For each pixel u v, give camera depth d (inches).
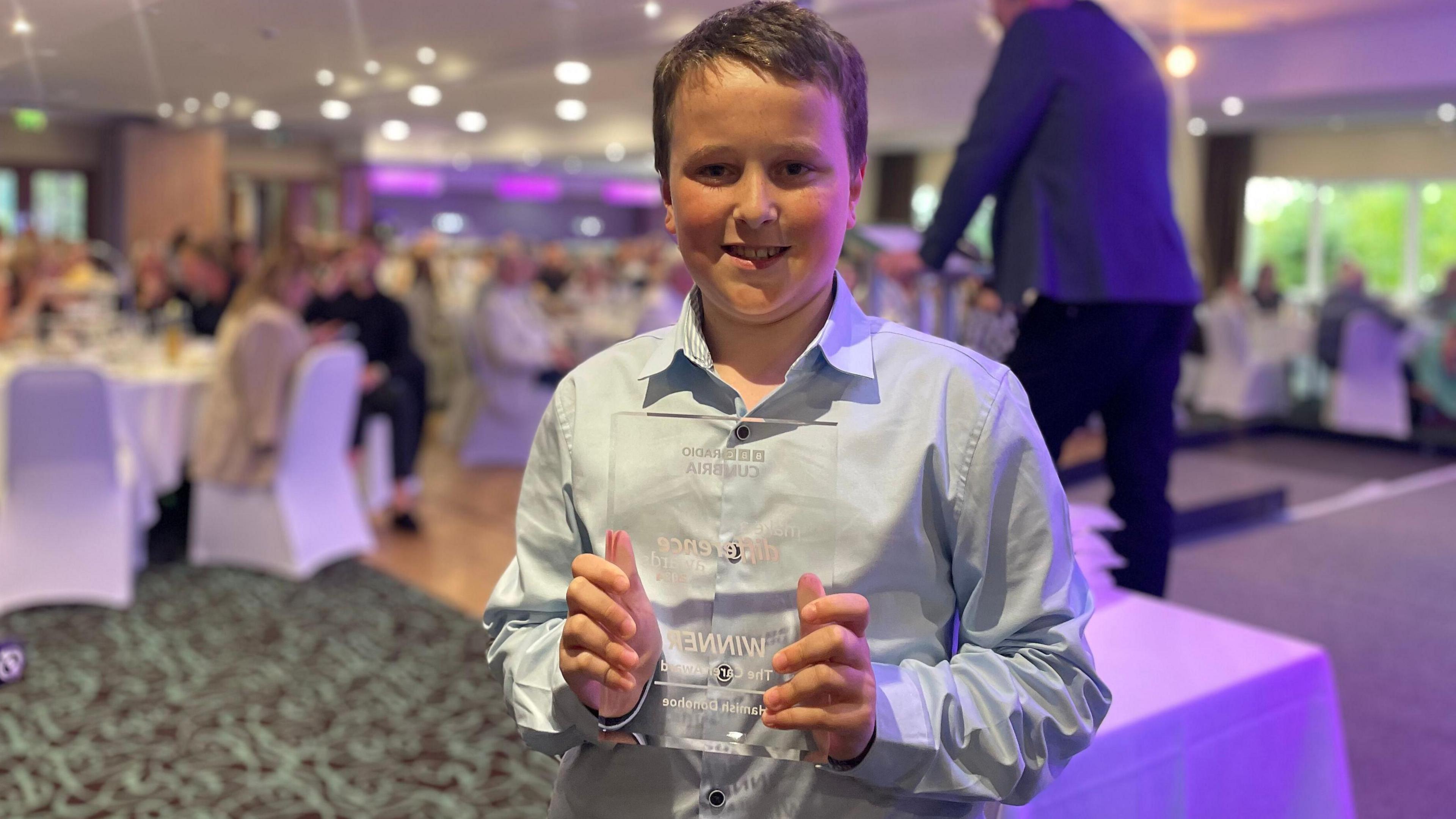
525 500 38.1
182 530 190.5
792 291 31.4
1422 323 300.0
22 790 100.0
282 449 165.8
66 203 368.5
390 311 207.5
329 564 175.0
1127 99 73.8
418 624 148.4
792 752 30.8
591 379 37.0
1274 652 65.8
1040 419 76.0
